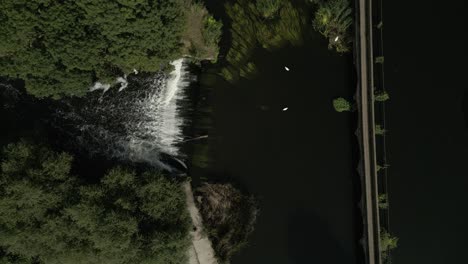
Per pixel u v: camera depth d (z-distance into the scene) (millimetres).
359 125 25672
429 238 26312
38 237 22812
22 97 26125
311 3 26094
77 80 23406
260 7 25766
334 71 26375
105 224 22844
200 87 26312
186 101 26312
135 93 26344
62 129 26359
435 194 26297
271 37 26234
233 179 26312
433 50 26359
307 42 26375
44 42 22516
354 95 26078
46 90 23469
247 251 26359
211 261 25625
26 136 25812
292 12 26125
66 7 22234
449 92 26281
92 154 26281
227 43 26188
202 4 25250
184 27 23750
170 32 23188
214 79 26328
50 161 23328
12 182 22641
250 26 26125
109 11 21844
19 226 22938
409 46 26312
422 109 26250
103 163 26172
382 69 26219
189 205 25594
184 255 23734
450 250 26281
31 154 23547
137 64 24188
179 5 23359
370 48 25078
